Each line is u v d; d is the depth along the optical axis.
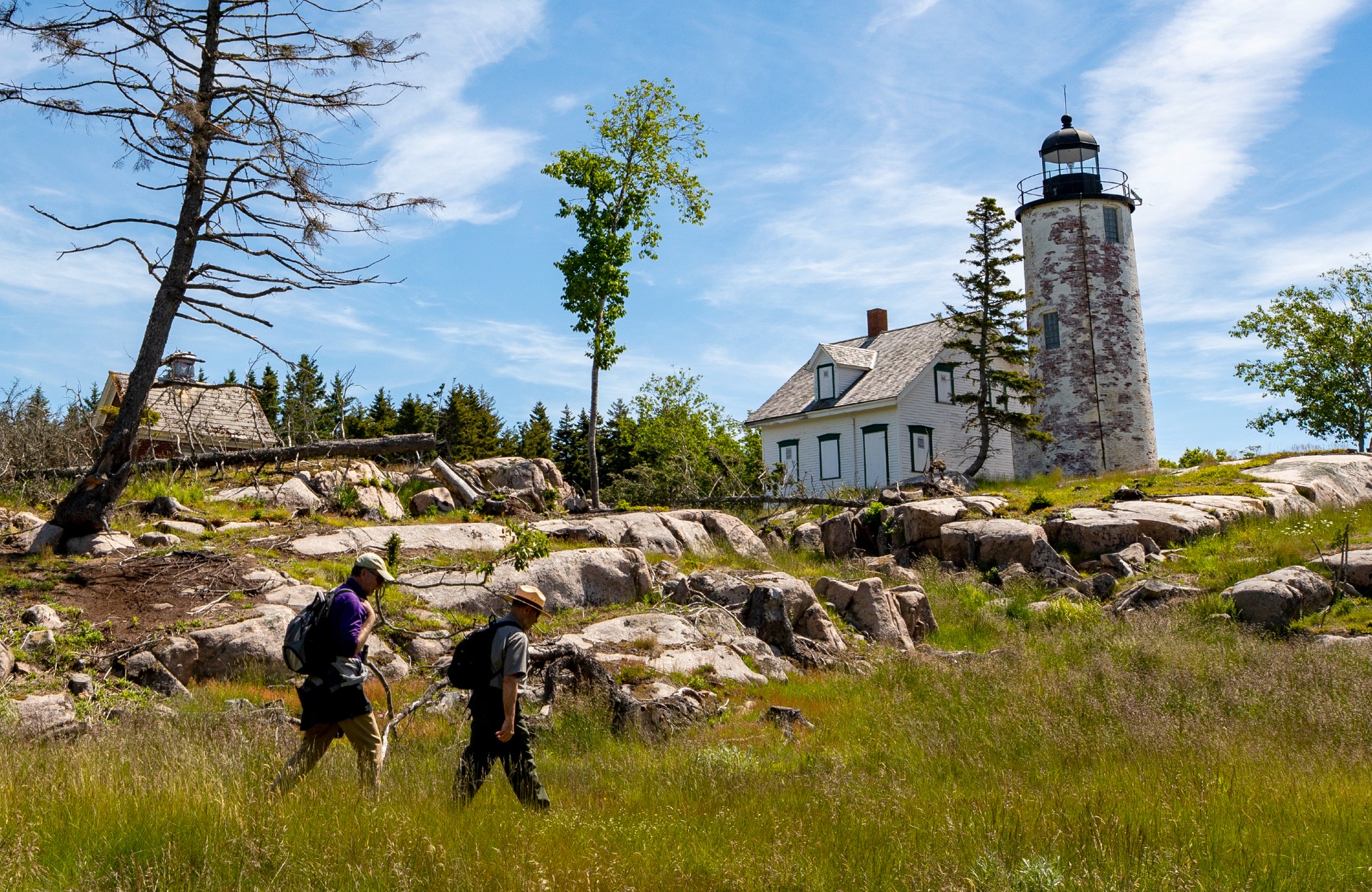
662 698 11.70
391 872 4.82
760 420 45.44
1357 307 44.69
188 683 11.69
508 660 6.57
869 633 17.19
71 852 4.99
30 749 7.88
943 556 23.36
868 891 4.98
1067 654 14.90
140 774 6.66
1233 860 5.51
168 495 18.30
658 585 17.25
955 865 5.23
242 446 27.56
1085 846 5.61
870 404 40.44
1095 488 27.81
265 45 16.06
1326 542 20.33
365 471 22.14
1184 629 16.22
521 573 15.83
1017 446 40.97
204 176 15.38
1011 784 7.62
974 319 36.12
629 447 59.41
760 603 15.77
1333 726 9.48
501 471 23.94
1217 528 22.66
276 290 15.98
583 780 7.90
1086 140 41.56
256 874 4.82
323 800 6.04
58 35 14.25
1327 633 15.71
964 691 12.01
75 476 19.52
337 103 15.92
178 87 15.19
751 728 11.20
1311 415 44.78
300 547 15.91
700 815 6.52
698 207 35.44
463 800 6.46
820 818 6.44
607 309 34.47
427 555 16.56
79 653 11.45
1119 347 39.31
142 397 15.43
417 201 16.16
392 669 12.55
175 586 13.47
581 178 34.16
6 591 12.70
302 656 6.68
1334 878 5.26
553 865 5.15
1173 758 8.30
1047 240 40.44
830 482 42.50
